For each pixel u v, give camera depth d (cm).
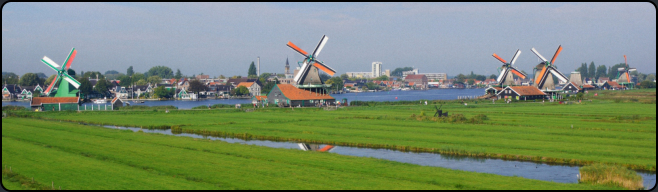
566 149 9344
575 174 7575
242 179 6681
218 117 17000
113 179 6669
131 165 7681
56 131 12112
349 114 17875
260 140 11488
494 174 7094
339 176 6888
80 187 6250
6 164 7719
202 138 11688
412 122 14512
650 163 7944
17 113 17775
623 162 8062
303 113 18725
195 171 7188
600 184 6506
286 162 7906
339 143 10762
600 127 12562
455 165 8319
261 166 7562
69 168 7400
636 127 12562
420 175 6956
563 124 13488
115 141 10300
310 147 10369
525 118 15538
